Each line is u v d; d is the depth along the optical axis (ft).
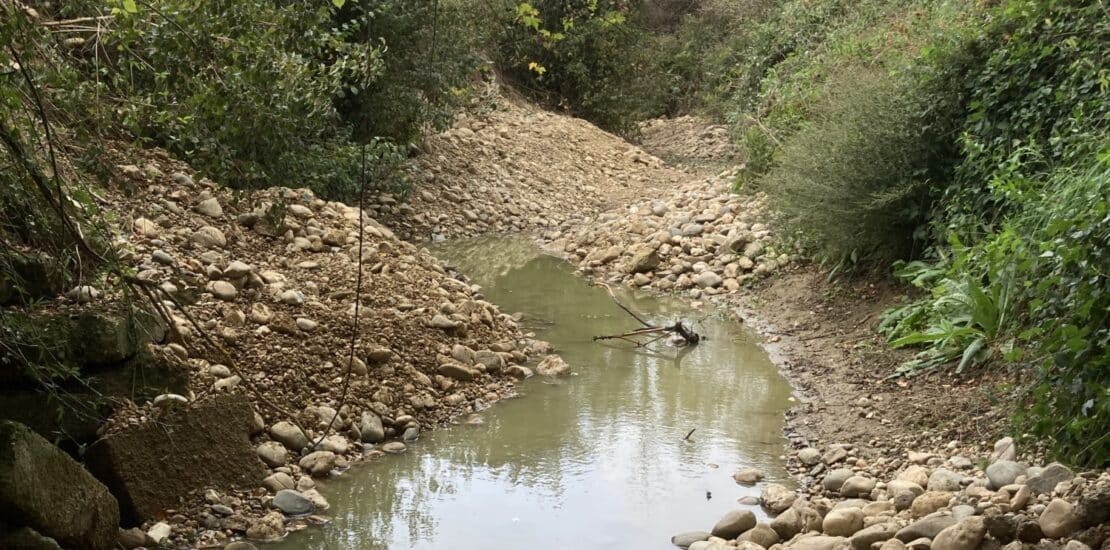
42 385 14.93
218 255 22.63
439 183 42.86
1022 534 13.50
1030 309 19.31
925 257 25.76
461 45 40.34
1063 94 23.34
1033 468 15.78
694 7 87.04
